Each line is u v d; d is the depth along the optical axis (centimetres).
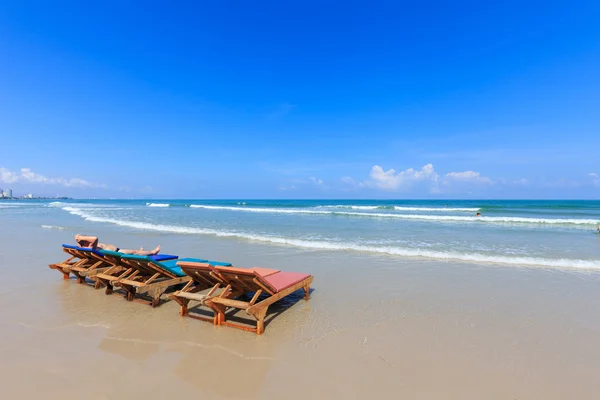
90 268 704
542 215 3053
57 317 536
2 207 5103
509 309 583
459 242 1316
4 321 518
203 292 611
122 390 335
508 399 327
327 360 403
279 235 1511
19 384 342
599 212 3512
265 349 430
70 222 2248
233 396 328
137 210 4000
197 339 457
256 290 523
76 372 368
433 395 332
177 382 351
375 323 520
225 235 1502
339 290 696
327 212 3325
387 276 806
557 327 505
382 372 376
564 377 367
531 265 918
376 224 2095
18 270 862
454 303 614
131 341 449
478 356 415
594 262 929
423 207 4797
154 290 582
